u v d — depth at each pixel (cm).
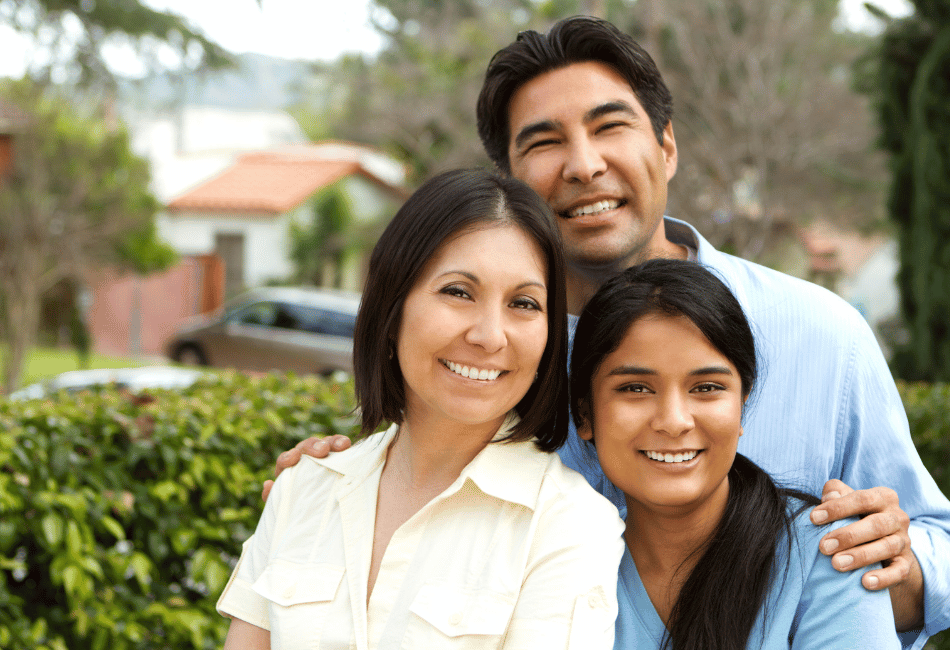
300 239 2227
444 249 158
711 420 165
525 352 158
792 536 169
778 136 1555
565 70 206
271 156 2627
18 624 291
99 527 302
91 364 1925
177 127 3247
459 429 168
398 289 160
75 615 292
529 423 169
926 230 634
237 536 325
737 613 165
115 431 311
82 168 1595
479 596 155
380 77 1911
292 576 168
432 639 154
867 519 164
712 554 171
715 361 165
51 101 1622
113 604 306
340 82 2078
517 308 159
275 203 2270
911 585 172
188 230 2336
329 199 2256
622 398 169
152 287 2333
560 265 163
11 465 287
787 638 165
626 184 206
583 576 154
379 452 178
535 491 163
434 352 157
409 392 171
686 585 171
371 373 170
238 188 2372
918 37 659
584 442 198
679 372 164
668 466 167
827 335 199
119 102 1912
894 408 200
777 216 1742
